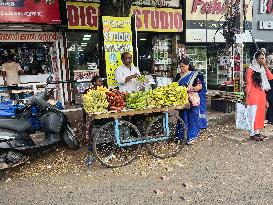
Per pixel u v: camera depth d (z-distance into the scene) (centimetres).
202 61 1427
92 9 1095
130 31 720
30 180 470
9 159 480
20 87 911
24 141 504
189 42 1312
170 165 510
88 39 1183
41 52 1122
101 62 726
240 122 643
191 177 459
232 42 970
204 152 567
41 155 575
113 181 455
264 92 629
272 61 997
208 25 1334
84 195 415
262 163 503
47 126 545
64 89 1123
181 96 546
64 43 1110
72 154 576
